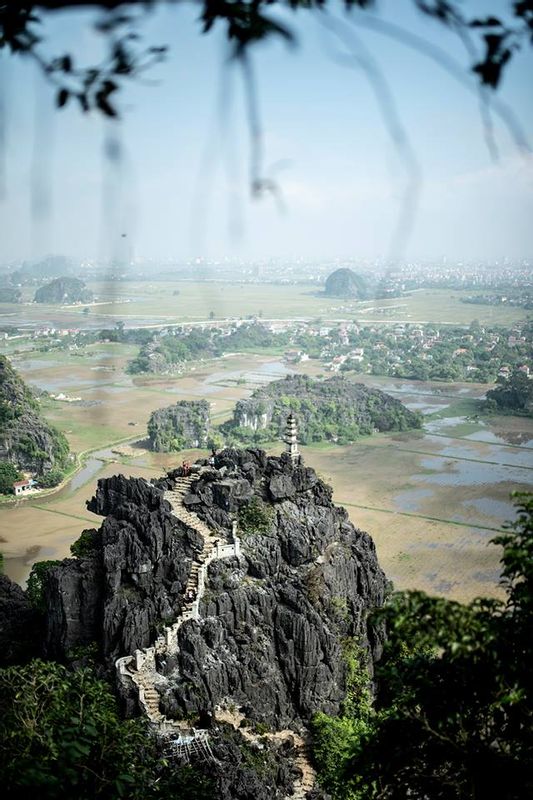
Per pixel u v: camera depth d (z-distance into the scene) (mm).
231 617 73562
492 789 26250
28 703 38875
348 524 87125
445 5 10219
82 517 158500
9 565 133125
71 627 74688
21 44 10125
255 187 9188
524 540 26422
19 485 175125
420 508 161875
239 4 9383
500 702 25484
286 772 63656
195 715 65938
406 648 77750
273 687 71562
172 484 88500
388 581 89438
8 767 25250
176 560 75188
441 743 28016
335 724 68375
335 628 76250
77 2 9391
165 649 70062
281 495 82375
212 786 41000
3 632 85188
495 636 24766
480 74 10531
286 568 78875
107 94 10281
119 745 35781
